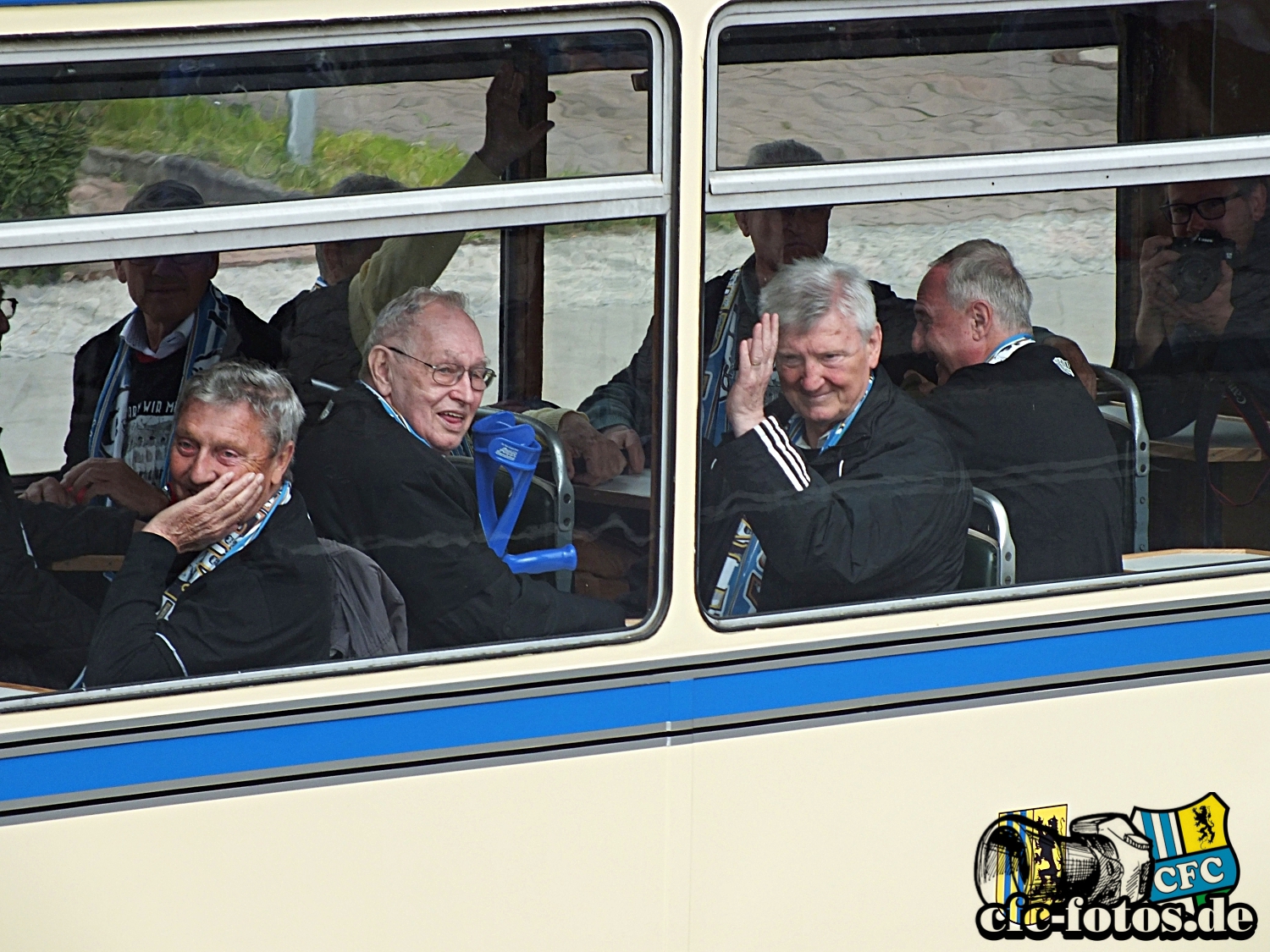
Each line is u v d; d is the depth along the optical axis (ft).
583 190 35.83
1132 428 41.60
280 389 35.96
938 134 37.86
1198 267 40.96
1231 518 42.86
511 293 36.37
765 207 37.06
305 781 36.40
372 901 37.14
